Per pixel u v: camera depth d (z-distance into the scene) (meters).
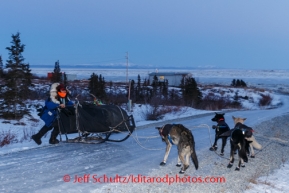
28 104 21.06
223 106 34.53
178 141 8.47
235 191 7.70
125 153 10.25
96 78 27.95
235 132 9.33
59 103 10.51
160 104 26.81
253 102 45.62
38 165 8.36
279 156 12.15
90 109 10.52
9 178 7.23
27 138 12.73
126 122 10.69
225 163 9.99
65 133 10.72
